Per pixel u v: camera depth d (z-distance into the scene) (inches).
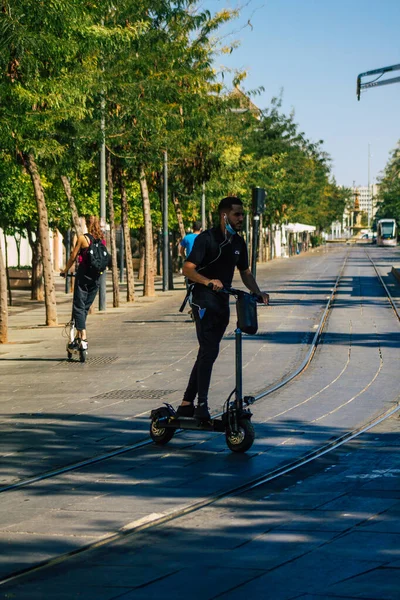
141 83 901.8
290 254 3713.1
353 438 343.9
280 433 352.5
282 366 543.5
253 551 207.2
